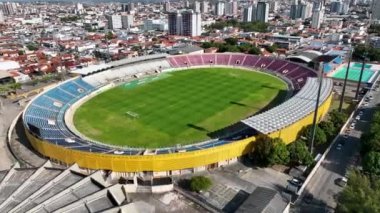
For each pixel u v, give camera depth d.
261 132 77.81
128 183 70.12
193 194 66.50
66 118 104.62
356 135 91.62
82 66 163.75
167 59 173.62
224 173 74.56
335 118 95.56
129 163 72.12
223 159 77.12
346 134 92.31
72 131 94.44
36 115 99.50
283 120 83.75
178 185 70.31
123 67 155.88
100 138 90.75
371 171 66.69
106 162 72.62
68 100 119.31
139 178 72.88
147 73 158.88
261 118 84.94
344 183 68.56
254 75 155.88
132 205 43.66
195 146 81.69
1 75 148.25
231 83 143.38
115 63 154.75
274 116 86.12
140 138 90.75
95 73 144.00
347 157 79.62
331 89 107.88
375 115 91.75
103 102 120.94
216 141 84.50
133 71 156.38
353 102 119.12
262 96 125.50
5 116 106.50
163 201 64.69
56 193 43.00
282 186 68.69
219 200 64.50
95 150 78.56
